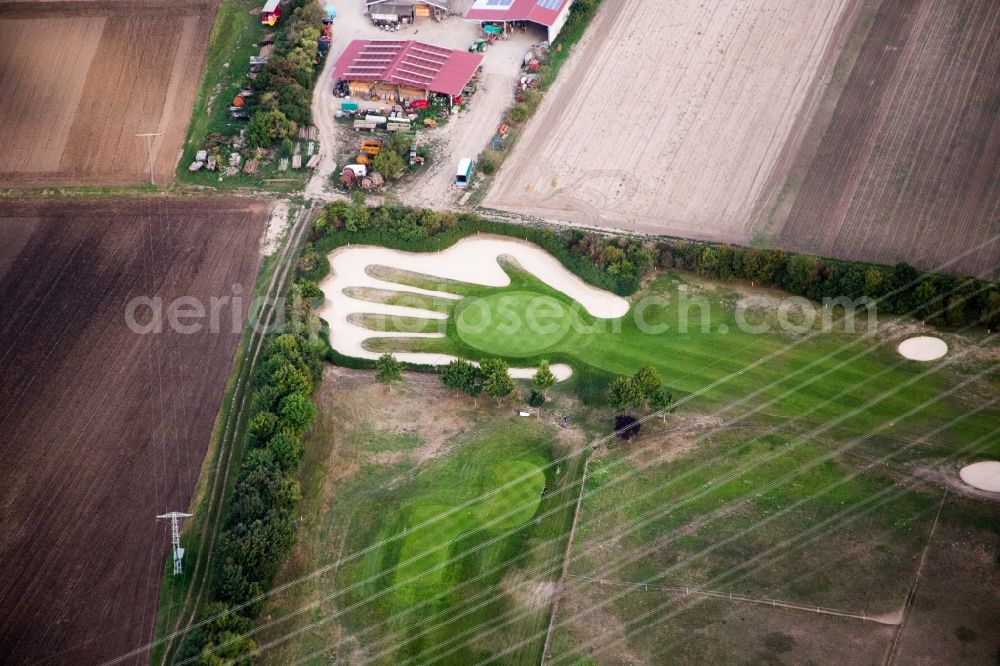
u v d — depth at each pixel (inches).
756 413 6574.8
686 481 6190.9
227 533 5723.4
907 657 5216.5
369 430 6624.0
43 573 5762.8
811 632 5359.3
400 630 5492.1
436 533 5979.3
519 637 5433.1
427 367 7022.6
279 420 6328.7
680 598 5565.9
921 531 5807.1
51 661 5354.3
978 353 6850.4
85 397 6801.2
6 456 6407.5
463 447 6496.1
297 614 5585.6
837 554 5718.5
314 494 6230.3
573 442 6496.1
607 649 5354.3
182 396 6811.0
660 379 6732.3
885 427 6412.4
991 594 5462.6
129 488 6220.5
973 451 6225.4
